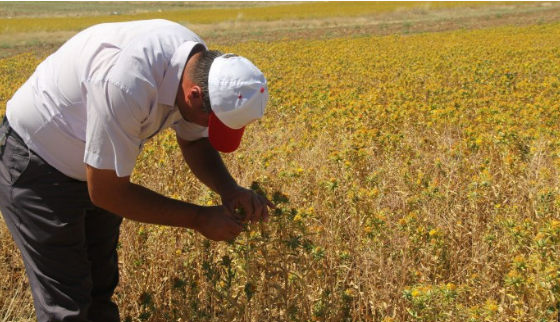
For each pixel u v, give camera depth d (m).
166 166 5.30
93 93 2.44
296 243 3.21
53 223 2.79
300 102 9.25
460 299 3.47
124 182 2.58
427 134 6.96
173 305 3.61
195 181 5.30
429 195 4.37
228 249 3.71
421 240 3.72
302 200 4.33
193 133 3.08
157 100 2.50
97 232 3.20
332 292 3.48
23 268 4.36
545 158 5.38
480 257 3.74
